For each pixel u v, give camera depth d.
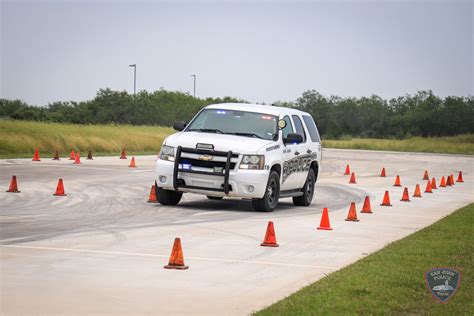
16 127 41.41
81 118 78.00
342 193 26.23
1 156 36.03
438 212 20.98
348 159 55.50
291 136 19.19
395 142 97.69
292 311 8.15
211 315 8.19
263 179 17.94
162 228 14.61
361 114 119.62
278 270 10.97
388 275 10.48
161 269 10.54
